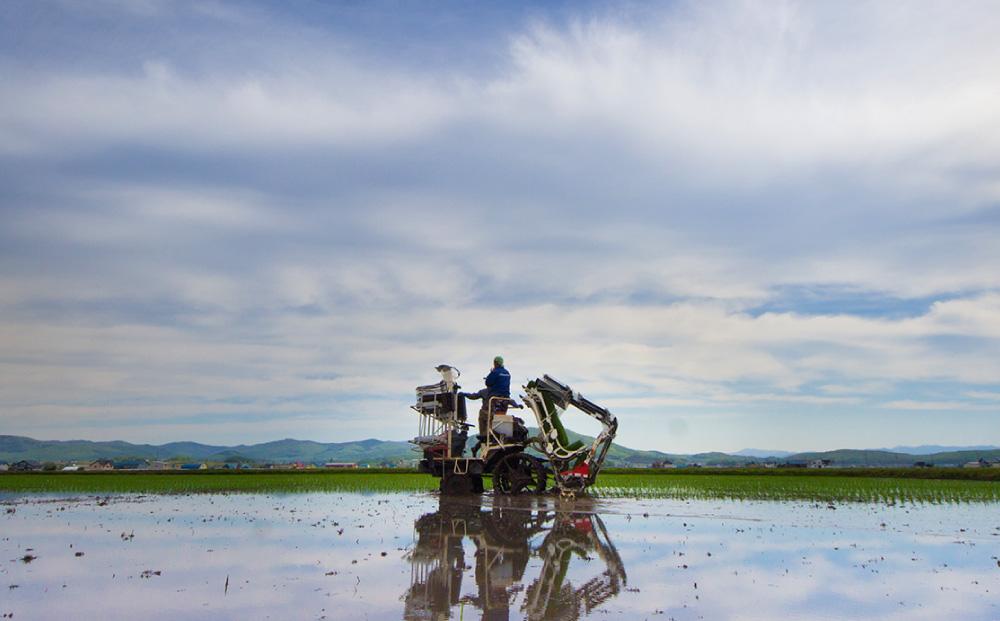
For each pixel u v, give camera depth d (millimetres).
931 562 8391
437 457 18156
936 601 6445
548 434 17688
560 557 8547
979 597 6602
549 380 17906
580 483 17359
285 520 12539
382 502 16375
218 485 23234
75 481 25531
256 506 15422
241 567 7887
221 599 6344
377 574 7477
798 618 5848
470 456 18125
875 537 10500
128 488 21641
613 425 17984
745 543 9773
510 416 17766
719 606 6191
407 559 8383
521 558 8477
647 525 11750
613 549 9180
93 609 6012
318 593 6594
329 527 11445
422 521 12289
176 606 6102
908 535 10750
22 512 14070
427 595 6523
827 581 7258
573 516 13141
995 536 10617
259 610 5977
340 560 8328
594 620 5699
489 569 7770
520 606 6137
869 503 16578
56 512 14062
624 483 24703
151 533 10727
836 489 21391
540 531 10906
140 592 6633
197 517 13031
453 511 14102
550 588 6836
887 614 5984
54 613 5891
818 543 9844
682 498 17656
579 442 17656
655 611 6004
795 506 15516
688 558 8523
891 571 7820
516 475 17516
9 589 6758
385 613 5875
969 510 14867
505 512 13883
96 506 15500
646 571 7703
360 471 39562
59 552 8922
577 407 17953
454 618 5715
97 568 7836
